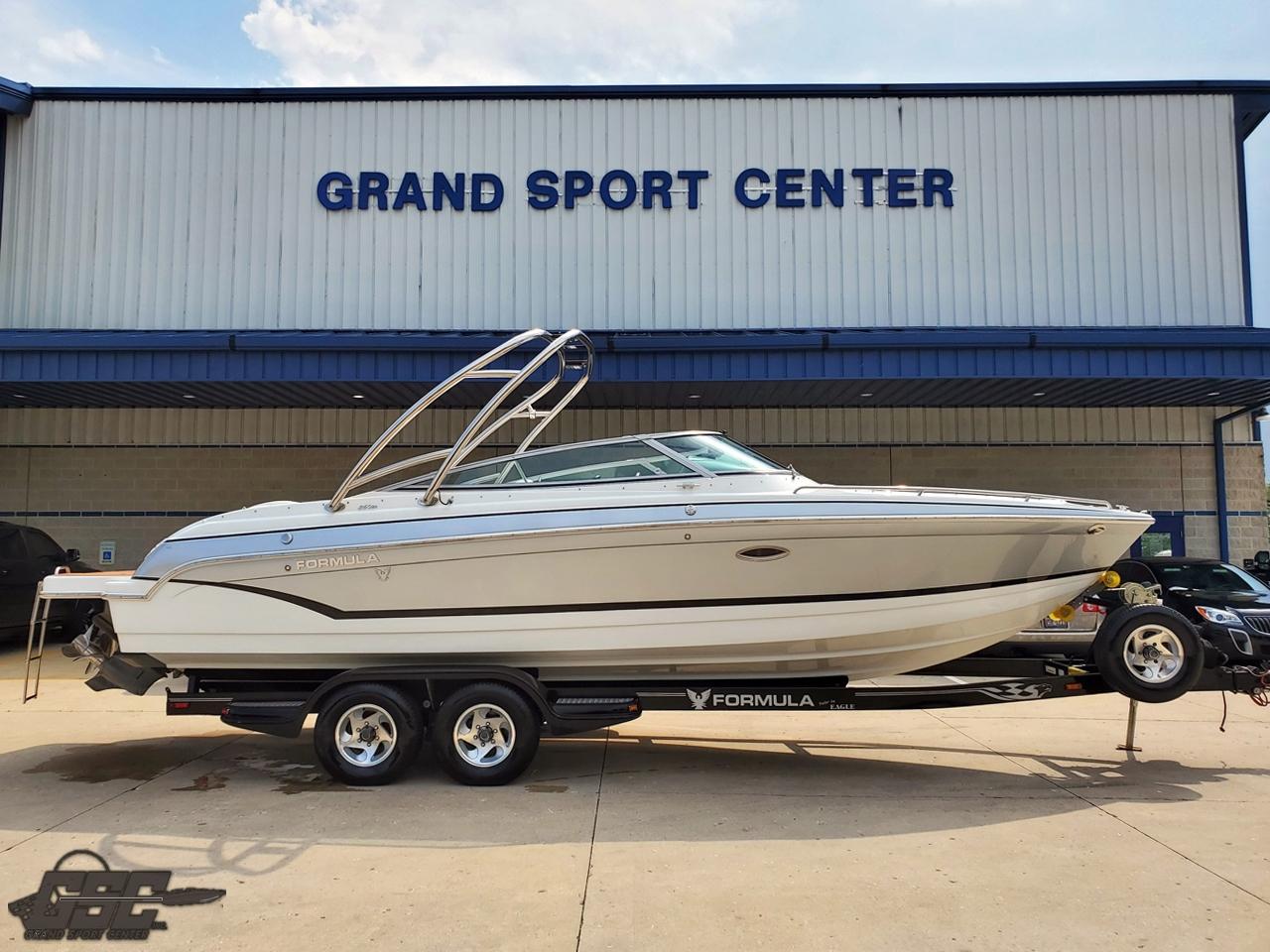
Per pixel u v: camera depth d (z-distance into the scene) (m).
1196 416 12.66
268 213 11.61
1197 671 5.16
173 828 4.41
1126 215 11.50
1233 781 5.24
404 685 5.26
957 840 4.20
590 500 5.05
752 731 6.65
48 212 11.67
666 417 12.58
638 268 11.48
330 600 5.16
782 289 11.44
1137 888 3.63
